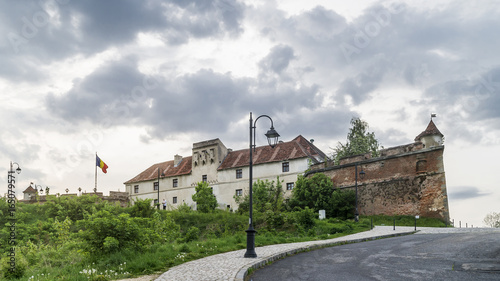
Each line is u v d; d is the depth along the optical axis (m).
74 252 17.95
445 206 38.69
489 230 25.98
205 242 20.34
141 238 16.56
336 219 38.56
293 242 22.80
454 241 19.53
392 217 41.12
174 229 28.28
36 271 14.37
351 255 16.25
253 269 12.95
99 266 13.92
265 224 34.81
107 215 16.45
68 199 40.59
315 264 14.09
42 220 37.91
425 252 16.27
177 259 14.94
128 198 64.81
